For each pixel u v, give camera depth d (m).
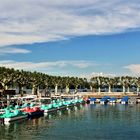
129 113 132.00
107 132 82.62
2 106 124.62
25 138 74.38
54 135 78.00
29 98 160.00
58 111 143.00
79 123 99.69
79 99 194.62
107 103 198.12
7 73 167.00
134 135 78.56
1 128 88.00
